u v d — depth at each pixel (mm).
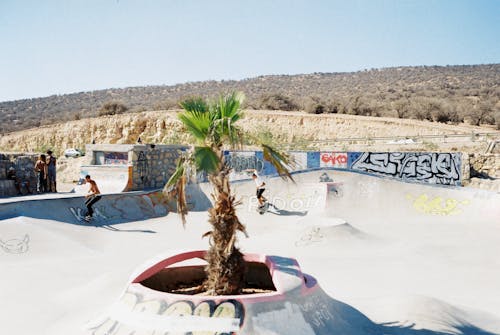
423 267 12523
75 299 9312
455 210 21078
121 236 16156
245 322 5984
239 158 27969
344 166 28781
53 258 13109
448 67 114875
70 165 37250
